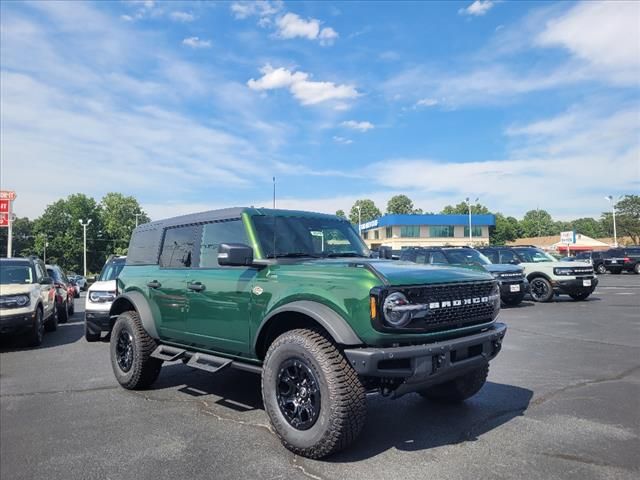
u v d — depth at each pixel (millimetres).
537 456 3777
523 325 10898
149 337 5996
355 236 5816
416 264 4680
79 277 42875
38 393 6035
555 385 5832
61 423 4844
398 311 3674
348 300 3779
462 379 4961
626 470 3514
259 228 4926
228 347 4848
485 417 4730
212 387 6188
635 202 95000
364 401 3727
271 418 4086
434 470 3562
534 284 16406
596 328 10336
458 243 74375
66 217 97500
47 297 10953
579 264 16016
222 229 5227
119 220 102438
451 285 4133
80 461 3887
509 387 5777
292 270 4332
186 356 5371
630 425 4438
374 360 3547
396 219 71938
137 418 4961
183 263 5645
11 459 3953
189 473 3621
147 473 3637
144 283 6094
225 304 4824
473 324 4344
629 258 35375
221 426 4668
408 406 5137
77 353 8961
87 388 6254
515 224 112750
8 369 7578
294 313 4203
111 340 6371
